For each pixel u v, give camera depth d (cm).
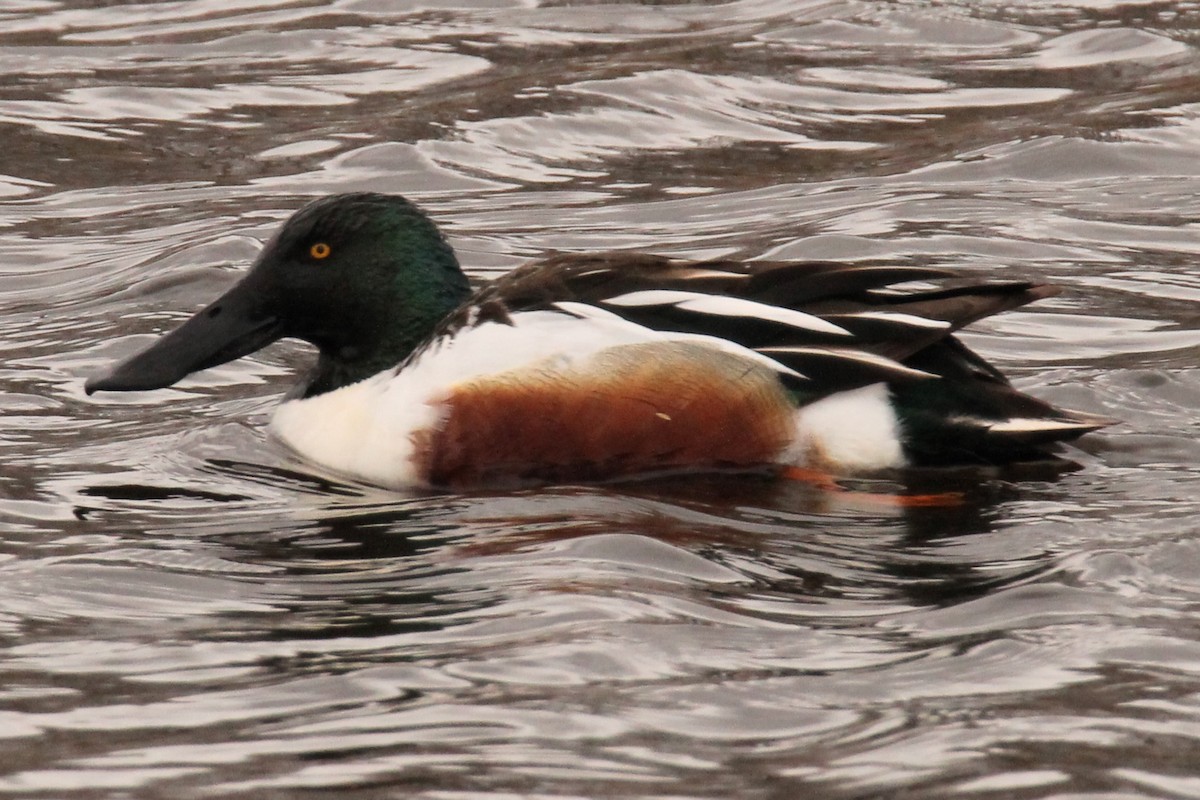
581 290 1184
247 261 1658
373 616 934
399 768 771
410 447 1164
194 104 2094
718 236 1728
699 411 1137
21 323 1547
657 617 919
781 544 1032
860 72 2162
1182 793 746
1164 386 1299
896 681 849
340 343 1251
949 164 1897
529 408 1145
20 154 1961
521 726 805
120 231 1767
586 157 1952
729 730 802
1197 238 1680
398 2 2428
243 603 958
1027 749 782
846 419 1140
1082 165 1875
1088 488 1116
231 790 756
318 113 2067
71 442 1258
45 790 760
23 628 930
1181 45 2200
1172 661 865
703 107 2062
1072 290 1551
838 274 1165
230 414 1315
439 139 1967
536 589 955
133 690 855
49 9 2419
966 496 1107
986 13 2331
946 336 1155
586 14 2380
